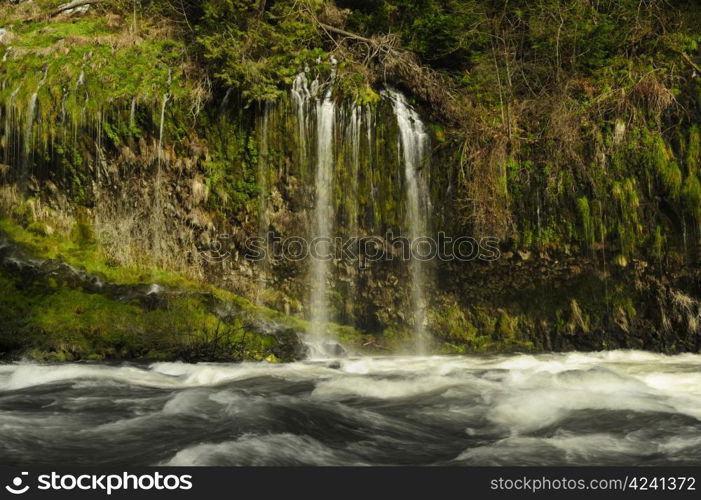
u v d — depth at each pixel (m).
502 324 13.83
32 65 14.05
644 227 12.88
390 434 6.54
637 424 6.68
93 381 9.19
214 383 9.20
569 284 13.52
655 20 13.80
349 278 14.06
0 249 12.88
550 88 13.94
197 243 14.12
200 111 14.01
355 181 13.93
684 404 7.37
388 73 14.36
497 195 13.38
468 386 8.45
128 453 5.91
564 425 6.72
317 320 14.01
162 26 15.23
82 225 13.75
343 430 6.61
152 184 13.95
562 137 13.16
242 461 5.64
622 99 13.03
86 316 11.97
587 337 13.41
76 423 6.84
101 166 13.80
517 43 14.61
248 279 14.12
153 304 12.45
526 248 13.43
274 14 14.87
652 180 12.82
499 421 6.95
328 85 14.03
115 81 13.87
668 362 11.67
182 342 11.84
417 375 9.48
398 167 13.88
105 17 15.90
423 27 14.70
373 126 13.88
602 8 14.63
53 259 12.89
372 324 14.09
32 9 16.22
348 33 14.77
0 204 13.58
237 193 14.10
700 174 12.49
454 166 13.66
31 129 13.71
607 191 13.02
